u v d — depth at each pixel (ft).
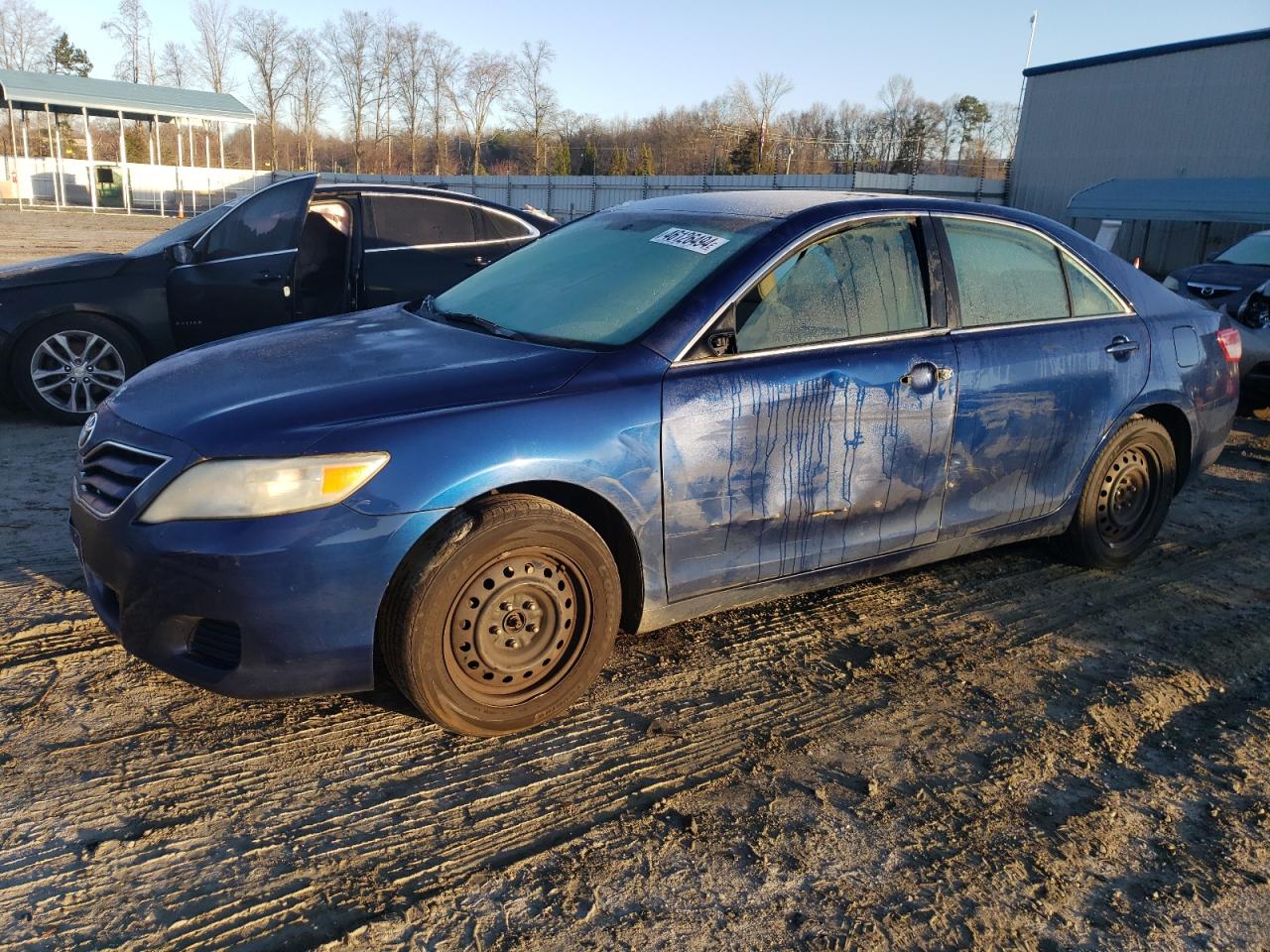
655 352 9.83
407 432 8.55
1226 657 11.96
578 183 122.42
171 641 8.57
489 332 10.90
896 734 9.99
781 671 11.20
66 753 8.94
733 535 10.28
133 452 8.91
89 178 120.06
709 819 8.48
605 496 9.32
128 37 249.96
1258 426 25.70
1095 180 96.53
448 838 8.08
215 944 6.81
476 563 8.73
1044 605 13.29
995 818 8.67
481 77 253.24
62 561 13.12
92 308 19.92
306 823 8.18
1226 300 28.12
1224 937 7.36
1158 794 9.13
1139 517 14.46
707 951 6.98
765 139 219.82
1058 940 7.25
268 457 8.21
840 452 10.77
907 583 13.91
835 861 8.02
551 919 7.22
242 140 259.80
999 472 12.30
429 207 22.44
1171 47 87.92
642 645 11.71
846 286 11.09
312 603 8.25
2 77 111.55
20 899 7.13
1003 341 12.02
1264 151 82.28
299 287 21.56
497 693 9.31
